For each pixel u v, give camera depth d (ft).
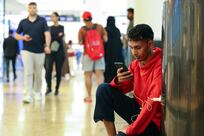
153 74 8.39
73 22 80.69
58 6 78.02
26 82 22.27
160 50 8.64
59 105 21.36
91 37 22.08
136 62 9.24
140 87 8.91
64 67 43.96
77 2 74.79
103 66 22.71
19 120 16.75
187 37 6.21
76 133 14.26
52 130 14.75
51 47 25.99
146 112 7.95
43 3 75.10
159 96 7.82
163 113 7.05
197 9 6.10
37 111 19.22
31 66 22.41
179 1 6.31
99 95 9.63
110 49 24.35
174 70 6.47
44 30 22.49
